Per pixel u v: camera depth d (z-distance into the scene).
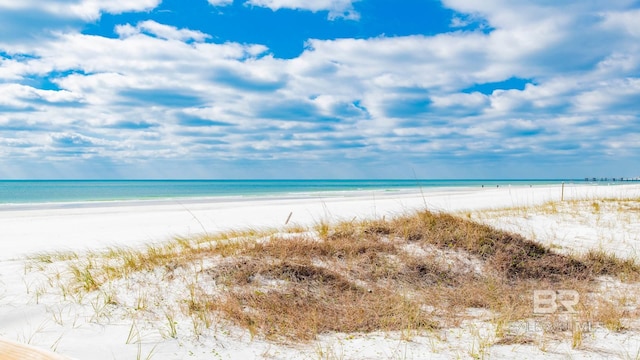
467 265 7.86
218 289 6.24
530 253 8.66
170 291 6.23
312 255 7.60
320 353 4.46
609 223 12.92
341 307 5.92
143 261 7.43
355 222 10.59
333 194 47.25
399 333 5.13
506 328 5.20
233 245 8.14
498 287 6.99
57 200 41.50
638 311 5.89
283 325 5.28
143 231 15.63
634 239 11.07
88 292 6.36
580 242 10.78
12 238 13.92
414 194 42.59
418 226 9.19
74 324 5.25
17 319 5.42
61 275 7.35
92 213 23.00
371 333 5.15
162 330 5.11
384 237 8.88
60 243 12.81
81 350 4.53
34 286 6.75
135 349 4.60
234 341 4.87
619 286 7.40
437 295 6.54
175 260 7.28
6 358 1.50
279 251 7.53
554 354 4.47
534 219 13.65
